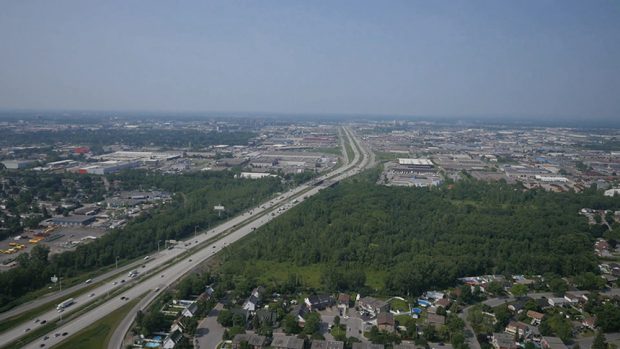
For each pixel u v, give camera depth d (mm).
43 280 172500
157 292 166750
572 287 174375
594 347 130000
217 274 184750
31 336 133750
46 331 137000
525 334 136500
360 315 149875
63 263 184250
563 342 133000
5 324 140375
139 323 138250
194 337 134250
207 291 164000
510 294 168125
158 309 150625
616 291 171000
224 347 128500
